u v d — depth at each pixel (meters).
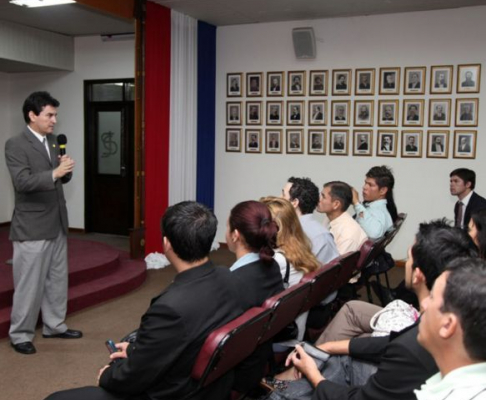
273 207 2.42
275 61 6.32
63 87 7.32
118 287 4.44
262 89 6.41
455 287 0.90
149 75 5.53
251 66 6.45
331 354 1.91
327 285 2.44
